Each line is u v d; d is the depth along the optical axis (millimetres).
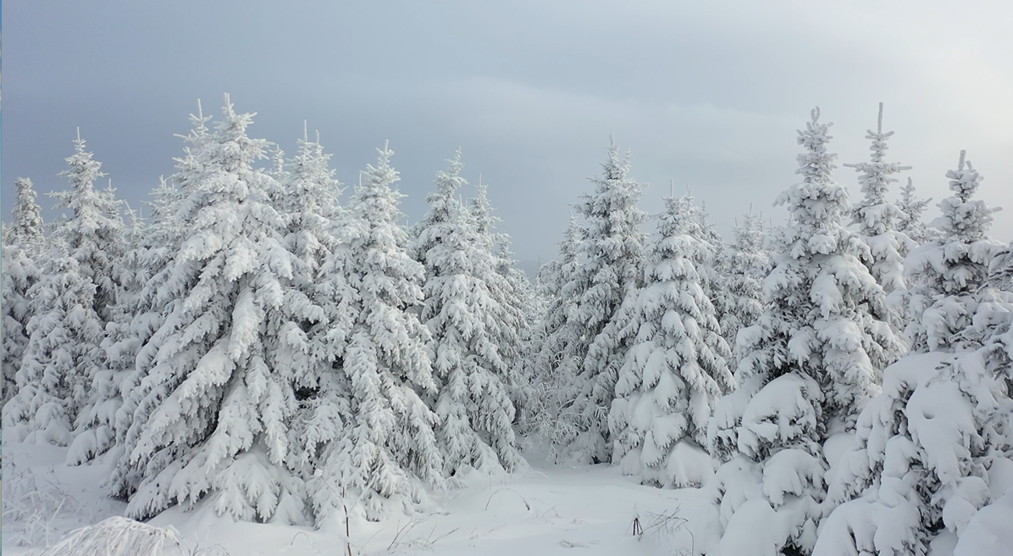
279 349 17625
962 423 7465
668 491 20828
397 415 18766
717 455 13023
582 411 27172
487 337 24406
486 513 17594
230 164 17219
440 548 14078
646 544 13406
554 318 29719
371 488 17141
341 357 18828
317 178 19266
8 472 19594
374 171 19156
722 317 27828
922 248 9062
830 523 8602
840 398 11633
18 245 32031
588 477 23594
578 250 27344
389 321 18172
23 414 26203
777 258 13062
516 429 27328
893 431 8547
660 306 23844
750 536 10391
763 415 11492
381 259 18328
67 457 22391
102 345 25484
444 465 20906
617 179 27344
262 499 15680
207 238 16047
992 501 6996
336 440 17438
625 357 25016
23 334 30625
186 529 14883
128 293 27953
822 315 11922
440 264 23406
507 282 28797
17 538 13914
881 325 12164
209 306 16656
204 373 15531
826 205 12555
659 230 24109
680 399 22875
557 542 14188
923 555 7676
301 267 17438
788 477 10688
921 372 8258
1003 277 7633
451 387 22031
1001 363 6938
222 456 15539
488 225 28422
